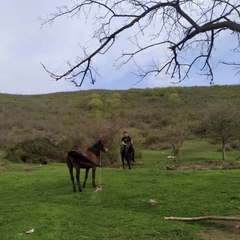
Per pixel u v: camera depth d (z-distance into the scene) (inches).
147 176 751.1
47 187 667.4
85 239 337.7
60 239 341.4
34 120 2357.3
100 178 710.5
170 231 351.3
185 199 506.3
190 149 1620.3
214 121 1291.8
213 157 1344.7
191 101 3137.3
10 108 2763.3
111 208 474.9
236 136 1301.7
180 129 1370.6
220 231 351.9
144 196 538.9
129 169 926.4
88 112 2923.2
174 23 282.0
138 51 275.9
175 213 432.5
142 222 388.8
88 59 265.0
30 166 1168.2
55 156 1346.0
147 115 2571.4
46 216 433.7
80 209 470.6
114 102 3144.7
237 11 268.7
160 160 1296.8
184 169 956.6
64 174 848.3
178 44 283.3
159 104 3181.6
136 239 331.9
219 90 3545.8
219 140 1369.3
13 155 1321.4
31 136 1539.1
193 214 422.6
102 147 654.5
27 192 630.5
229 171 792.3
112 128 1280.8
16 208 492.1
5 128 2095.2
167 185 624.7
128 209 466.0
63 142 1391.5
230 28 269.7
